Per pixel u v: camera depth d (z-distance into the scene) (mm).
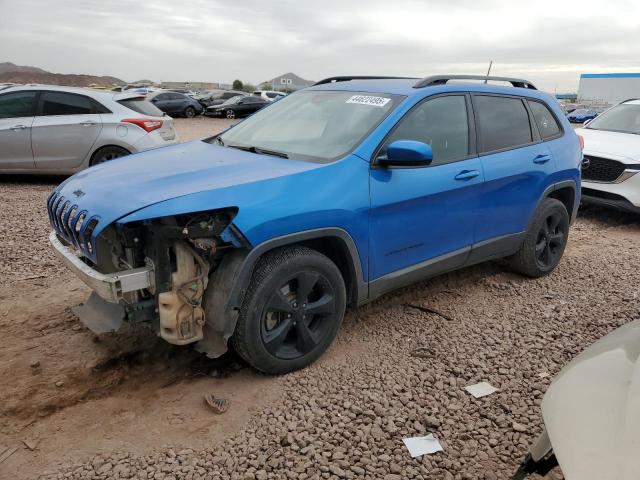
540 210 5035
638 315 4543
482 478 2639
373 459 2730
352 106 4059
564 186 5223
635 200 7496
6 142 8578
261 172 3307
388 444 2846
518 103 4906
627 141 8133
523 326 4293
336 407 3133
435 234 4031
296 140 3941
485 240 4512
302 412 3070
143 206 2832
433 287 5035
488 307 4645
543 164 4914
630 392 1679
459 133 4254
